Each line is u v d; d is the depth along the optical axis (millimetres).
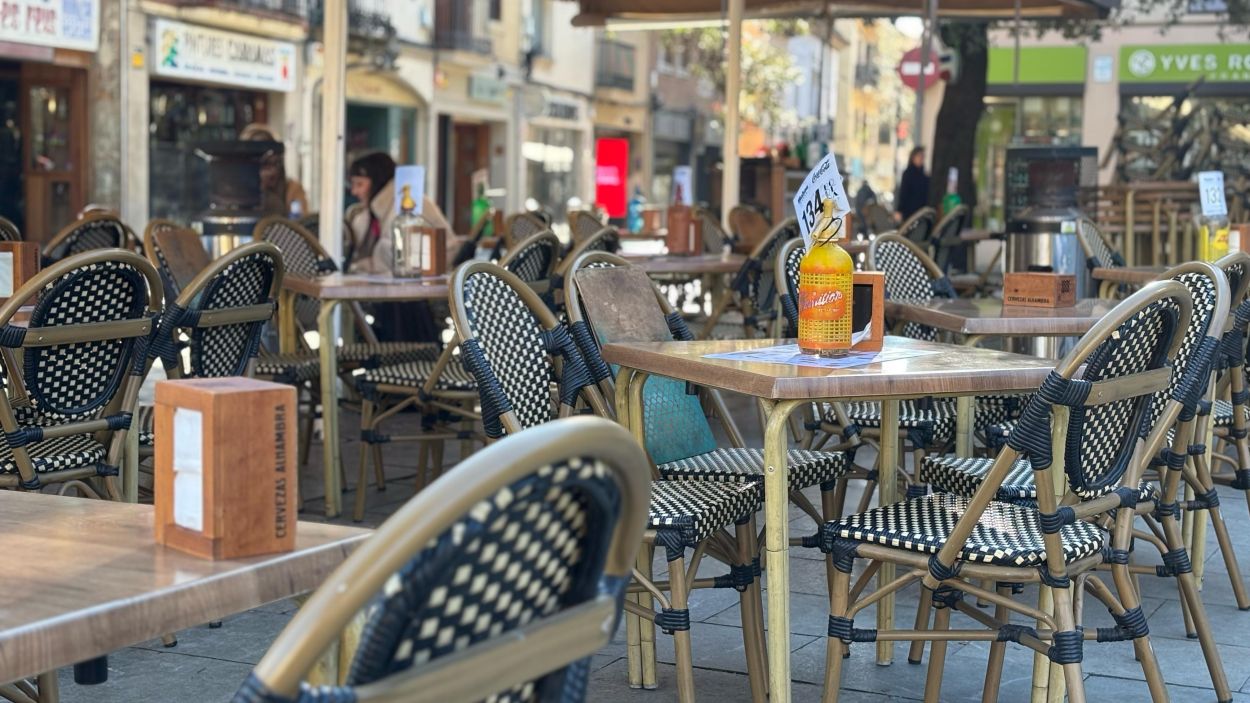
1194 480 4590
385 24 27531
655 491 3727
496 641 1525
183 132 23234
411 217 6492
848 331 3566
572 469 1497
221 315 4301
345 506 6195
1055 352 5707
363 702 1416
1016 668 4184
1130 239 11258
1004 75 28531
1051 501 3059
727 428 4293
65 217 21047
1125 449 3303
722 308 8461
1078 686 3111
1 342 3721
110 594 1687
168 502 1905
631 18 13086
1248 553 5504
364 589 1372
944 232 10531
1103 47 27984
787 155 16094
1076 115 28438
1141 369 3188
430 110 30344
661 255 9531
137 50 21375
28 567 1803
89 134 20953
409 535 1378
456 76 31422
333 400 5984
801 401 3227
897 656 4266
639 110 40375
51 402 3920
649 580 3596
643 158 40844
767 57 39344
